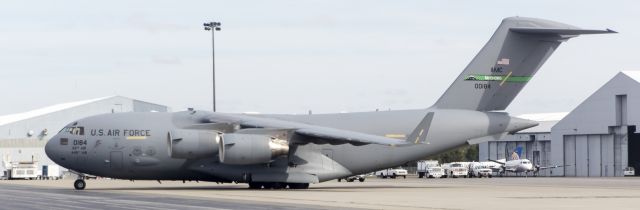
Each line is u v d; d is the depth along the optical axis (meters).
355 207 44.59
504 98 72.19
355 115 71.19
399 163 71.25
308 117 70.69
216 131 66.31
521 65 71.62
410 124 71.00
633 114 138.00
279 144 64.88
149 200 49.88
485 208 44.38
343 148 69.75
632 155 140.62
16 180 114.75
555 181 101.56
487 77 71.69
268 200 50.41
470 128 71.19
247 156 64.00
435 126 70.69
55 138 68.25
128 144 67.56
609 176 142.88
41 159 144.50
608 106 142.12
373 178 132.50
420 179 122.50
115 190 65.12
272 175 67.06
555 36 70.69
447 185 82.69
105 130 67.88
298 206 44.75
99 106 148.88
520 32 71.00
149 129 67.94
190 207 43.34
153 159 67.62
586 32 68.44
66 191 63.16
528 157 170.38
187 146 64.75
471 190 67.62
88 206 44.06
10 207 43.34
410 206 45.94
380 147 70.62
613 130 142.00
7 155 139.38
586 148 148.00
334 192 62.12
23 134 143.62
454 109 71.69
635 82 137.50
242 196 55.06
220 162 65.38
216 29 106.50
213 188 70.12
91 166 67.88
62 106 155.25
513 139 171.75
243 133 65.12
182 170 68.06
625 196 57.28
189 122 68.38
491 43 71.50
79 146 67.69
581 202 50.09
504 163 151.25
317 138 66.75
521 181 102.31
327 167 68.88
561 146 151.50
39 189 67.94
